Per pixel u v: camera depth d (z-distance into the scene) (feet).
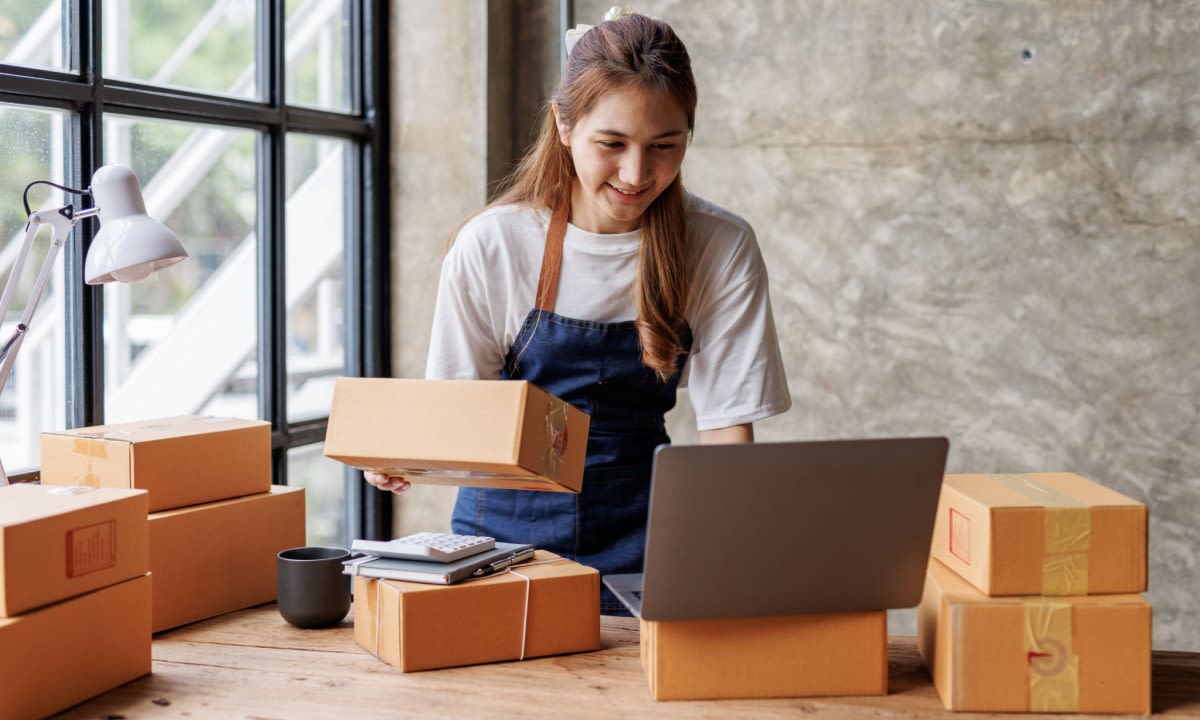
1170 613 11.32
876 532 4.43
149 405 9.82
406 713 4.38
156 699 4.59
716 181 11.91
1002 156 11.29
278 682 4.75
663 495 4.21
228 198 9.78
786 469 4.25
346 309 11.52
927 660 4.82
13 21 7.48
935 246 11.50
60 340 8.04
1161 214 11.07
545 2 12.03
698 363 6.89
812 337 11.84
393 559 5.17
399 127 11.57
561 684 4.70
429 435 4.93
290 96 10.41
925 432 11.69
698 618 4.48
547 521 6.73
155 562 5.44
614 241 6.51
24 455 8.04
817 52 11.55
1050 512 4.46
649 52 5.65
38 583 4.39
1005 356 11.46
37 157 7.75
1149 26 10.94
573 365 6.69
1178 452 11.21
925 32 11.32
